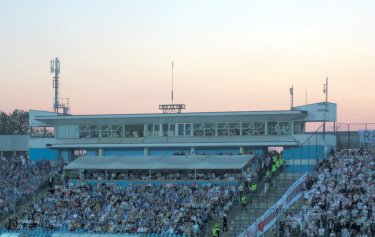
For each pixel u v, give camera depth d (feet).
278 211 272.72
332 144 336.70
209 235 281.95
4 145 421.18
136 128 372.17
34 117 390.21
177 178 337.52
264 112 347.77
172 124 366.02
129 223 298.15
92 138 379.76
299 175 322.75
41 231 305.53
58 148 386.93
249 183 310.04
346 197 274.16
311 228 254.06
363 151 323.98
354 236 246.06
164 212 302.86
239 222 284.82
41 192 350.02
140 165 345.72
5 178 363.97
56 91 413.59
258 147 353.51
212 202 301.84
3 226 318.04
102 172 361.30
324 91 361.51
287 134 347.36
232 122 355.97
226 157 339.16
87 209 316.81
